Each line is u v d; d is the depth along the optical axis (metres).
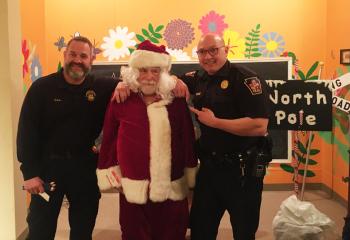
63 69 2.20
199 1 4.50
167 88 2.16
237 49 4.55
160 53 2.16
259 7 4.51
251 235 2.21
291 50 4.55
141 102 2.17
